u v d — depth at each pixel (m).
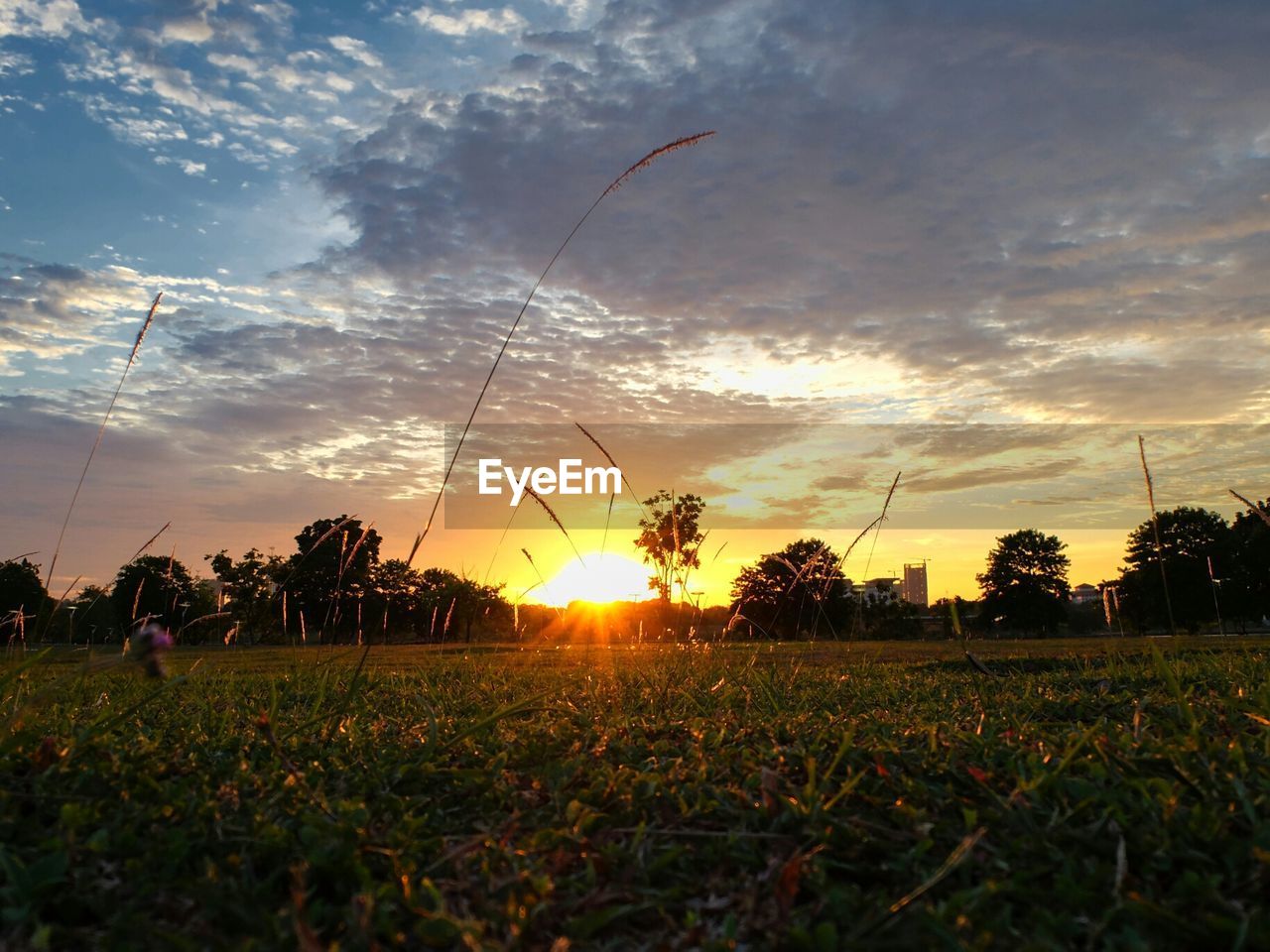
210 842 1.84
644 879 1.73
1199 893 1.50
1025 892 1.56
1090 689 4.38
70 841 1.76
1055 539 51.72
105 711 3.54
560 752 2.82
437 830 2.05
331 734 3.14
